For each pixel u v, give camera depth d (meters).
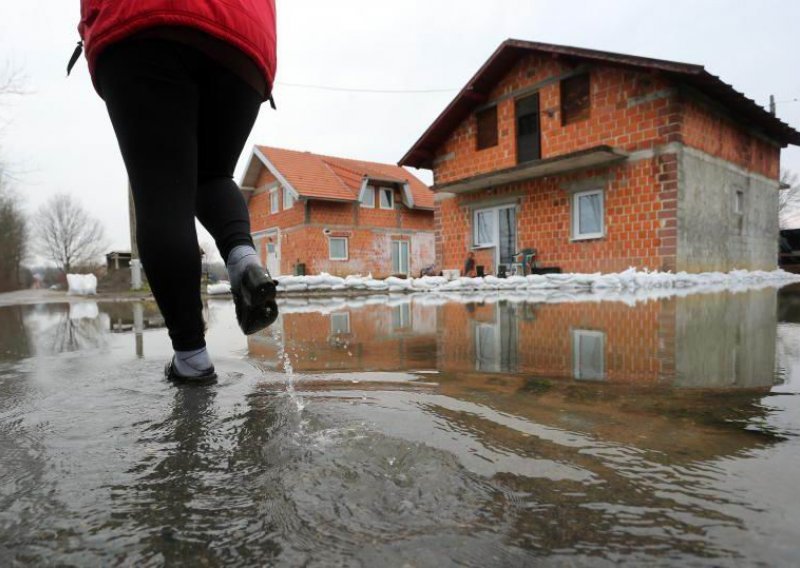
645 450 0.82
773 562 0.50
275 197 19.86
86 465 0.81
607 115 8.93
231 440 0.91
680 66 7.66
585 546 0.54
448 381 1.38
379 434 0.92
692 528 0.57
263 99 1.65
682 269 8.20
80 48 1.51
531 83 10.23
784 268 15.77
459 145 11.91
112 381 1.48
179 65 1.36
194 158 1.43
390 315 3.90
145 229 1.38
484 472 0.74
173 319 1.45
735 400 1.12
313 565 0.53
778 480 0.70
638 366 1.55
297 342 2.36
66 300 9.38
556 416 1.02
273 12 1.64
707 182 8.83
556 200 9.78
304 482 0.72
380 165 23.34
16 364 1.84
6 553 0.56
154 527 0.61
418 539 0.57
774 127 10.36
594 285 7.10
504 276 10.01
